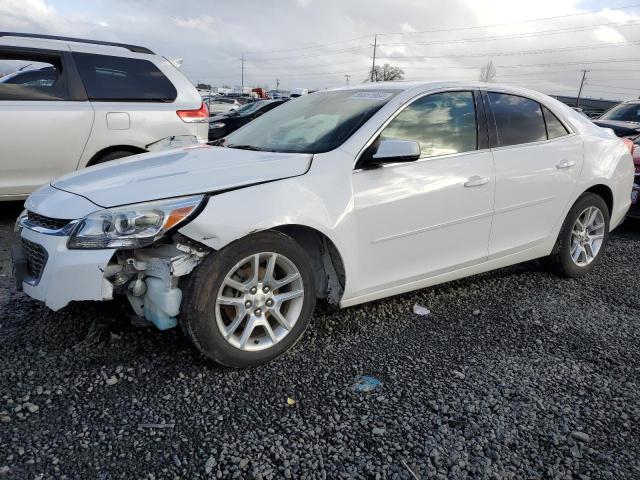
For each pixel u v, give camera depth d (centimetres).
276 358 309
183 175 297
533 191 409
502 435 249
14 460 220
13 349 306
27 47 554
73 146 562
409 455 233
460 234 375
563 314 391
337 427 250
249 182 291
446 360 317
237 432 244
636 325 376
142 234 263
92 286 265
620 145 489
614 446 244
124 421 248
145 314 291
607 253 559
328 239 314
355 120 349
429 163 353
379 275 342
